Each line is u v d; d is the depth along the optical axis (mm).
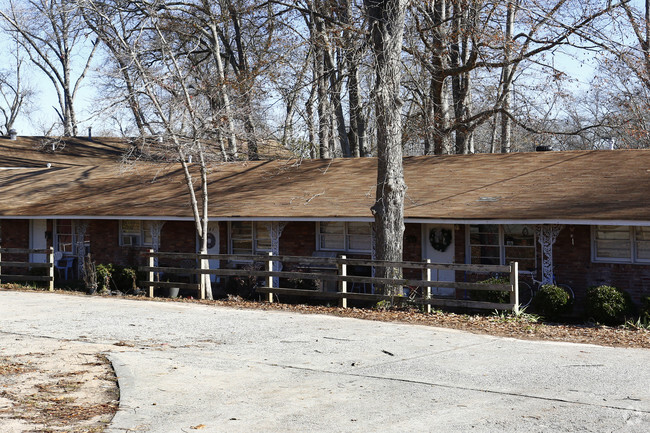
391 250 17812
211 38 32750
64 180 31547
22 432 7141
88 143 45156
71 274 27922
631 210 17219
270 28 29344
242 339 12555
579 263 18797
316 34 23656
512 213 18469
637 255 18188
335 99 22672
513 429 7133
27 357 10742
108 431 7199
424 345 11969
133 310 16312
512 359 10758
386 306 16781
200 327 13883
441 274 20938
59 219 28359
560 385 9031
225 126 22109
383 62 17812
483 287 15617
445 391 8773
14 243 29250
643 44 25266
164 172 29734
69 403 8273
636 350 11648
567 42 22547
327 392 8766
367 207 21000
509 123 33469
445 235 20969
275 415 7754
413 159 25375
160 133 21156
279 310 16562
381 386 9062
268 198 23641
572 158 22438
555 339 12906
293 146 25391
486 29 25953
